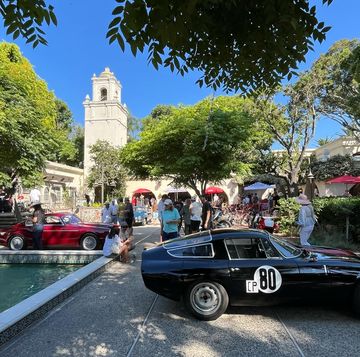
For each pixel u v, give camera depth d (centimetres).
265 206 2217
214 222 1680
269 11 332
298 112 2241
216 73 491
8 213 2078
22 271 1013
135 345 445
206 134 1170
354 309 519
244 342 448
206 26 373
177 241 584
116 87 4800
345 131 2534
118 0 285
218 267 532
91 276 780
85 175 4272
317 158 2884
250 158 2242
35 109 1784
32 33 329
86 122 4497
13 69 2169
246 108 2061
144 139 1412
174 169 1316
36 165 1848
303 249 576
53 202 3203
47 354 425
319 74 2073
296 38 395
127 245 997
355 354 409
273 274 523
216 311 525
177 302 620
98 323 522
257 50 423
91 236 1269
